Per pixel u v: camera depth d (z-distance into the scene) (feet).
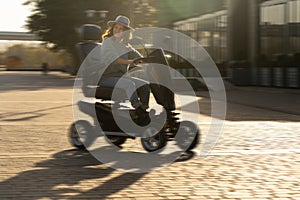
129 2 167.94
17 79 145.79
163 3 163.02
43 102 59.93
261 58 98.07
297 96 73.67
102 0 167.22
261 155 24.57
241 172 20.58
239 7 113.60
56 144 27.40
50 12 170.30
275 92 84.12
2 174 19.84
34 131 32.86
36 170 20.65
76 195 16.84
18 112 46.62
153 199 16.40
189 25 149.69
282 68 86.89
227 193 17.20
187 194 17.04
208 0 130.62
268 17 100.01
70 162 22.41
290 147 27.07
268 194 17.10
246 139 29.96
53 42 178.50
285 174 20.22
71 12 167.32
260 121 40.32
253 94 79.36
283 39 94.27
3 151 25.04
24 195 16.78
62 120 39.81
